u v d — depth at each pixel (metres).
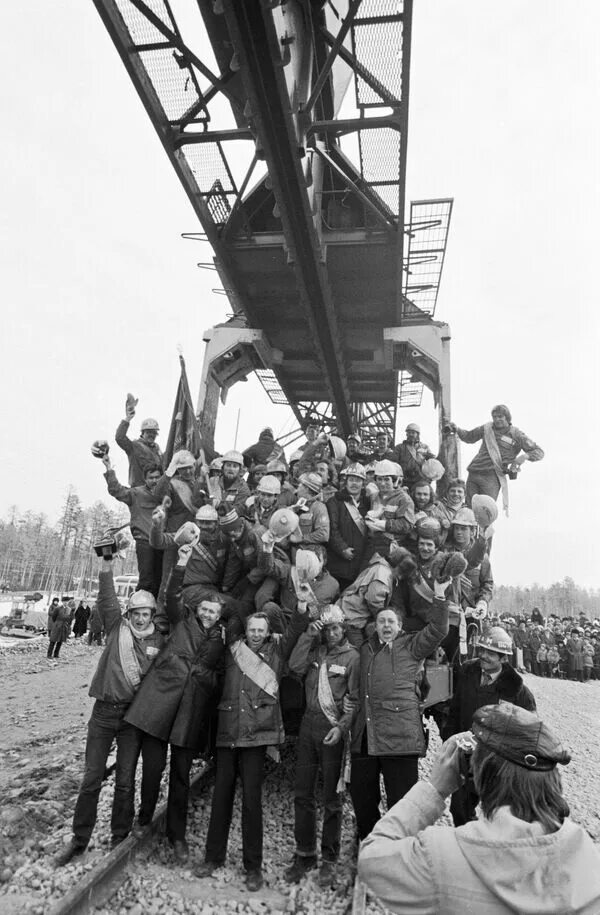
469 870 1.42
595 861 1.41
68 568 90.31
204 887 4.31
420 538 5.68
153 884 4.26
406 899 1.46
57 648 18.44
